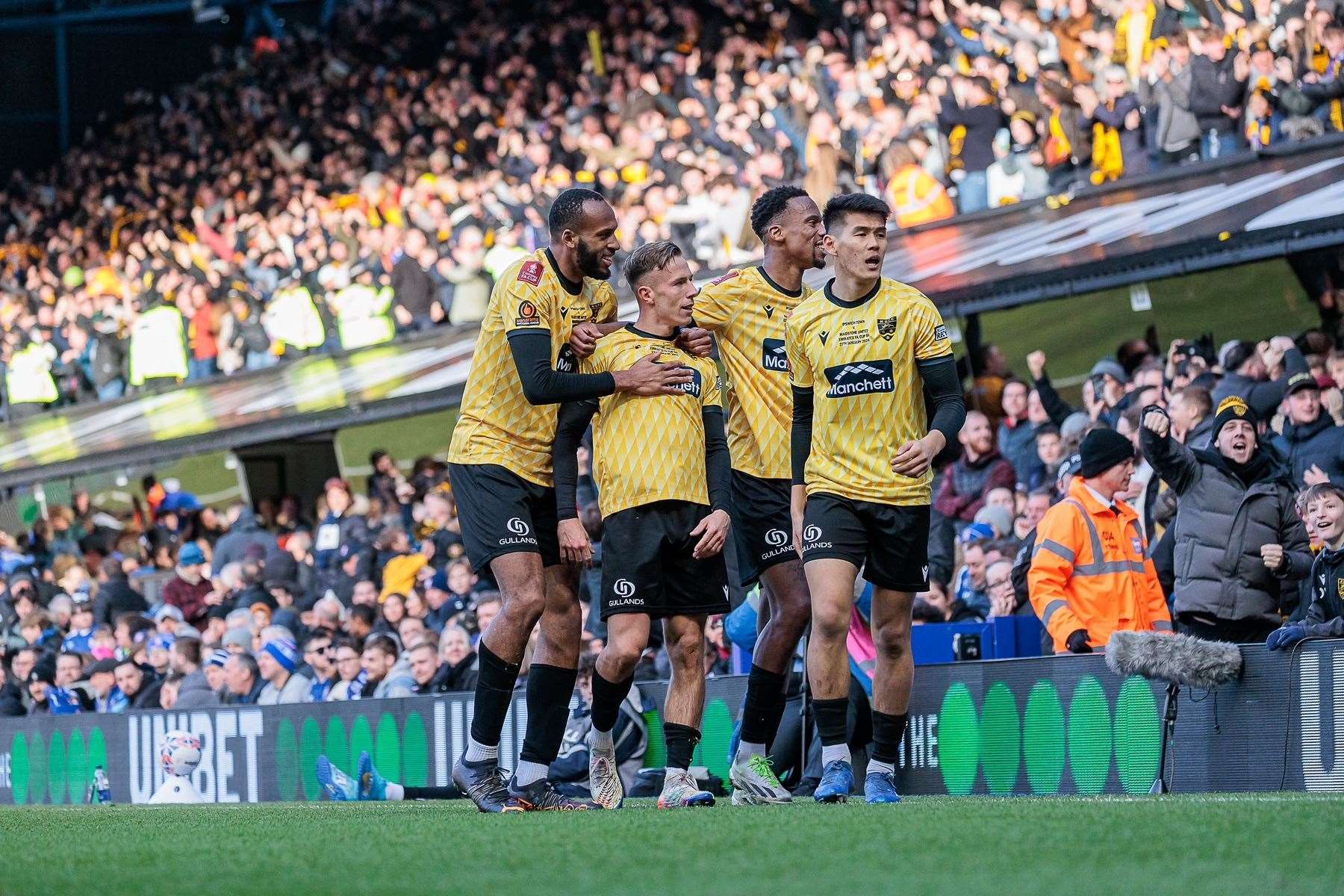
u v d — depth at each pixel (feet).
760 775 44.39
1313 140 83.82
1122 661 44.57
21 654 106.01
